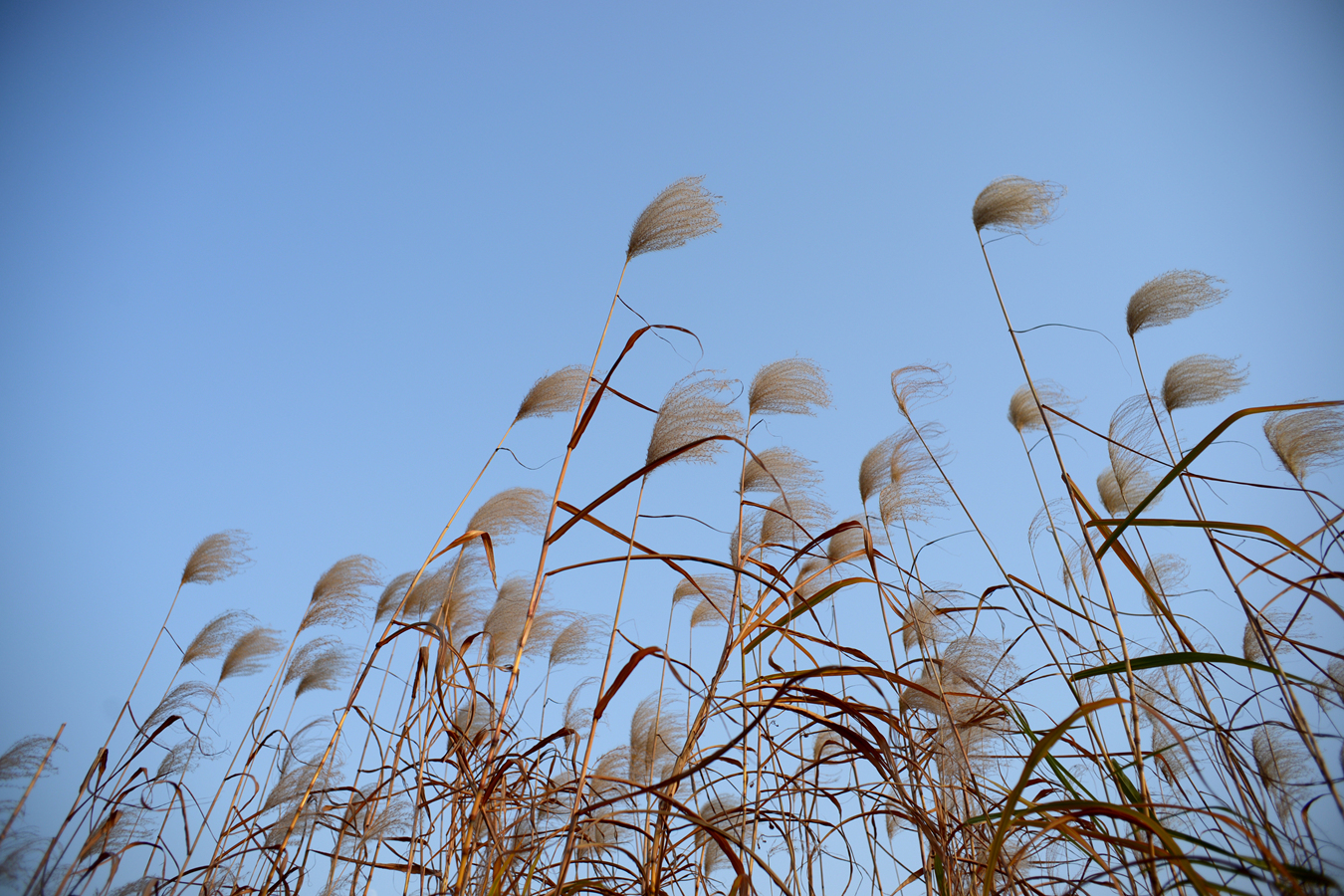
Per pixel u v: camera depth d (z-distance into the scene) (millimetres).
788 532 2727
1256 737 2141
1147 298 2650
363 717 2555
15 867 2357
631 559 2135
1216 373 2582
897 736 2186
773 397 2656
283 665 3051
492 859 2115
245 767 2742
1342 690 1905
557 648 2826
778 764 2234
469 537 2365
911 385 2990
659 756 2531
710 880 2281
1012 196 2654
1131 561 2002
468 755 2291
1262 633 1936
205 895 2410
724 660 1996
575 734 2447
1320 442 2340
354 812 2445
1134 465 2660
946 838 1998
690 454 2295
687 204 2498
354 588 3168
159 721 2715
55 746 2592
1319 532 2039
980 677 2146
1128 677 1946
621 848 2072
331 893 2385
